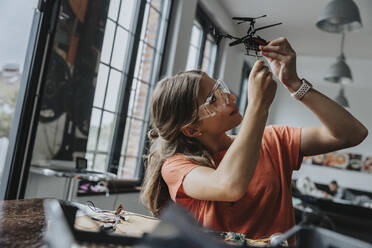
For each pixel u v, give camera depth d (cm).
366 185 751
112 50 280
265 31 554
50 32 215
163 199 90
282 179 86
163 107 88
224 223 80
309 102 86
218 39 94
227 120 86
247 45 90
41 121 216
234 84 616
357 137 85
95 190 268
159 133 90
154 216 90
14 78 711
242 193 63
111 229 69
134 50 309
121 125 303
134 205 324
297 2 466
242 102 701
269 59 90
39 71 212
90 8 245
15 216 69
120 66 294
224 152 90
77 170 219
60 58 225
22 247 49
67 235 46
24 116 208
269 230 82
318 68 734
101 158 283
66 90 233
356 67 727
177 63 384
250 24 92
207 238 33
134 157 329
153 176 90
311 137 91
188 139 88
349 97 777
